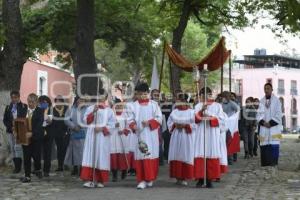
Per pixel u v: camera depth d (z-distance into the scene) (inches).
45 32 964.6
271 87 651.5
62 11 992.2
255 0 1016.9
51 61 1476.4
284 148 1148.5
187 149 496.7
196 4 942.4
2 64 648.4
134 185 507.5
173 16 1049.5
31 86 1312.7
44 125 534.0
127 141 548.4
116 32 1145.4
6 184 506.3
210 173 487.8
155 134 488.4
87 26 666.8
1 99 641.6
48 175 569.6
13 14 644.7
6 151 634.8
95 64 669.9
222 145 515.8
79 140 573.3
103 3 1075.9
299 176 569.3
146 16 1138.7
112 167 540.4
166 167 671.1
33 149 530.0
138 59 1206.3
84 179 492.1
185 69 803.4
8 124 586.2
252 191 461.1
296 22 620.1
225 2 995.3
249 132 813.9
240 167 668.7
